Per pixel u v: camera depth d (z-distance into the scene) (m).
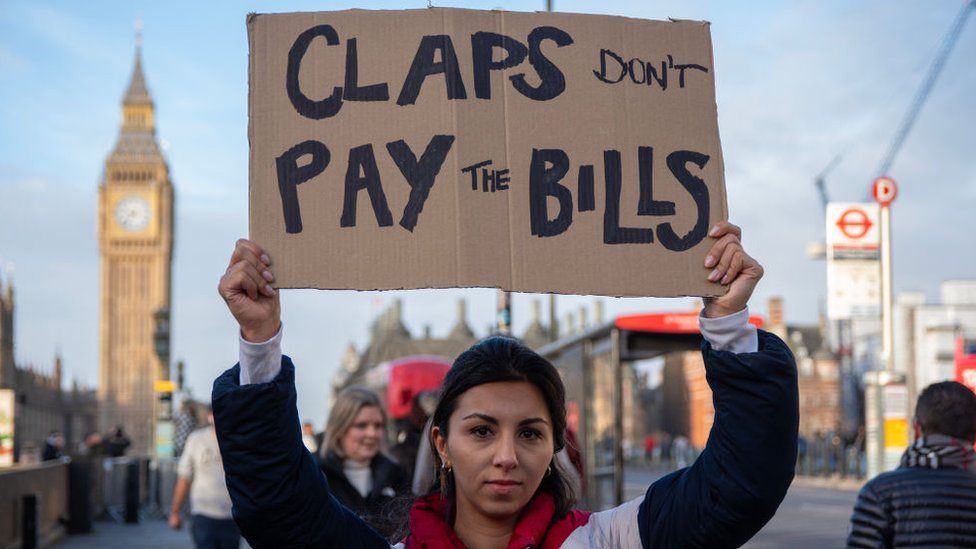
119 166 155.75
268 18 2.72
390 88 2.68
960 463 3.99
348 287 2.59
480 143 2.66
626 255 2.65
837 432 39.62
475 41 2.71
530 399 2.51
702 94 2.77
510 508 2.49
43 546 17.23
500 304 16.78
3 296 129.88
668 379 109.25
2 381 127.06
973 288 60.47
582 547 2.53
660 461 66.00
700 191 2.71
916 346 54.66
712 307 2.61
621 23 2.78
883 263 15.14
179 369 27.28
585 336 13.16
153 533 20.41
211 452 8.79
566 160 2.68
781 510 22.59
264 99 2.68
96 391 177.38
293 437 2.45
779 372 2.42
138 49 170.88
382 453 6.37
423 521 2.58
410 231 2.61
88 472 20.38
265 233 2.60
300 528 2.44
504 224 2.63
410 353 123.69
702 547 2.48
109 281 153.62
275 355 2.47
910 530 3.94
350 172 2.64
